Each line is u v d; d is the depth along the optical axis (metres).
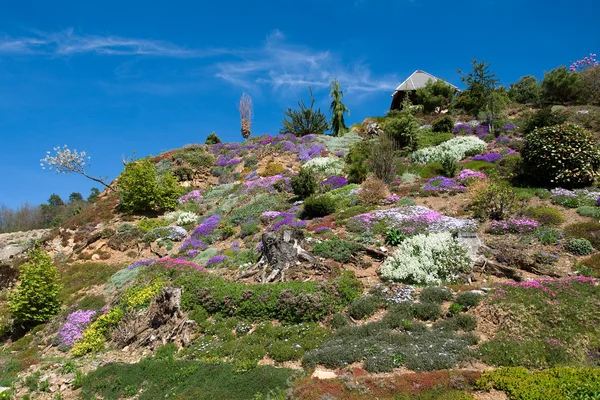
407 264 12.75
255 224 19.97
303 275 13.16
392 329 10.16
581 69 36.00
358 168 23.42
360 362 8.79
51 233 26.88
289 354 9.62
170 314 12.51
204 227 21.66
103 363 11.63
